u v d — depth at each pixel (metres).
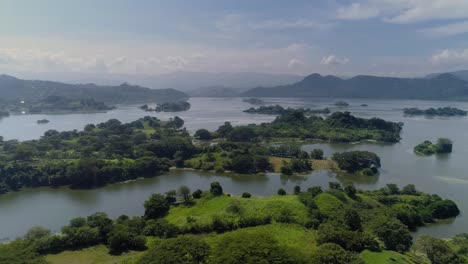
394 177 150.00
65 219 106.25
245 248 52.50
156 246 58.94
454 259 68.56
